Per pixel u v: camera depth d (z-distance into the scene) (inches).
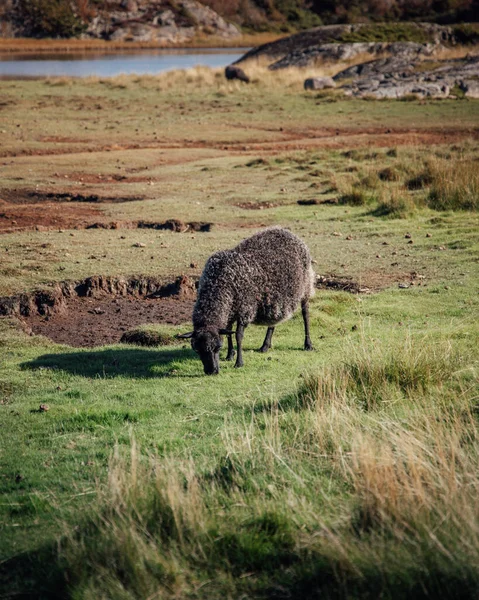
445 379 823.1
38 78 5605.3
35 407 818.2
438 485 528.7
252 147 2970.0
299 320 1152.8
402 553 458.6
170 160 2662.4
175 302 1291.8
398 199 1886.1
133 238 1627.7
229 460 630.5
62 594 470.9
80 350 1047.6
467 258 1450.5
